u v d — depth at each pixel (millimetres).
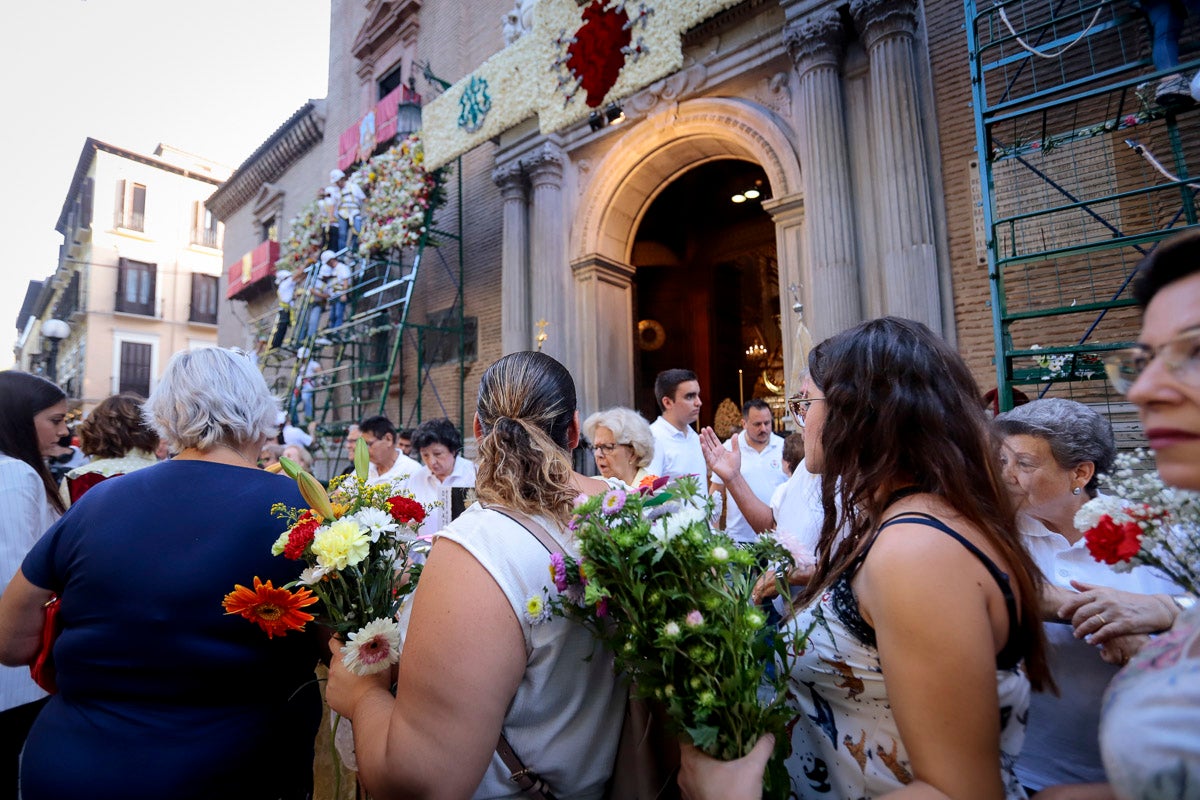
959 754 719
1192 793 477
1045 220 4148
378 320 10062
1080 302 3984
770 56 5762
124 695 1148
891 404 946
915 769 749
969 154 4605
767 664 1070
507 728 979
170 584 1155
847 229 4945
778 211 5543
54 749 1131
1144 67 3768
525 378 1161
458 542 957
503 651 899
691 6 5461
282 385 12883
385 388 8047
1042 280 4137
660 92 6602
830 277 4914
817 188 5066
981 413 956
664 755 1064
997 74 4496
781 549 1033
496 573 924
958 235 4605
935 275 4570
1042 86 4285
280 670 1269
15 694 1869
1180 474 576
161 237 23156
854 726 958
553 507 1050
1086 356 3053
